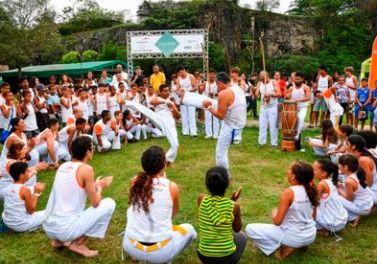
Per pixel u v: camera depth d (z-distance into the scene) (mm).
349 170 4395
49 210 3730
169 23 37125
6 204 4340
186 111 9766
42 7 34375
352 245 4016
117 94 10180
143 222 3229
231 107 5543
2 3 32094
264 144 8648
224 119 5668
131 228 3289
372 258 3756
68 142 7625
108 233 4383
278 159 7383
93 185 3758
